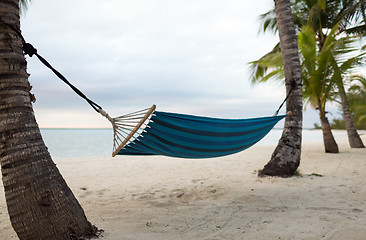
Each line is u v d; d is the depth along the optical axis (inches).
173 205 146.3
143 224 115.6
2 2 86.6
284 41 216.1
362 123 1102.4
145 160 362.9
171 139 122.1
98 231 101.0
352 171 227.6
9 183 82.8
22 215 82.0
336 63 344.8
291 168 206.5
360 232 97.2
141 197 165.6
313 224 108.5
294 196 154.2
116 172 267.3
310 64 344.8
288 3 218.5
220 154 146.6
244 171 249.8
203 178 223.1
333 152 378.3
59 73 93.7
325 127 386.3
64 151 668.7
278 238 96.7
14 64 86.9
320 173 223.8
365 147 438.6
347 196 150.2
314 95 372.8
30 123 88.4
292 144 209.0
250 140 143.8
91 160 366.3
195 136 122.6
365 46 352.5
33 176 83.7
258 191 168.7
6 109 84.5
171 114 109.7
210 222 117.7
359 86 482.0
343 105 455.8
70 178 237.1
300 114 211.6
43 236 83.0
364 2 348.5
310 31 356.5
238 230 107.0
